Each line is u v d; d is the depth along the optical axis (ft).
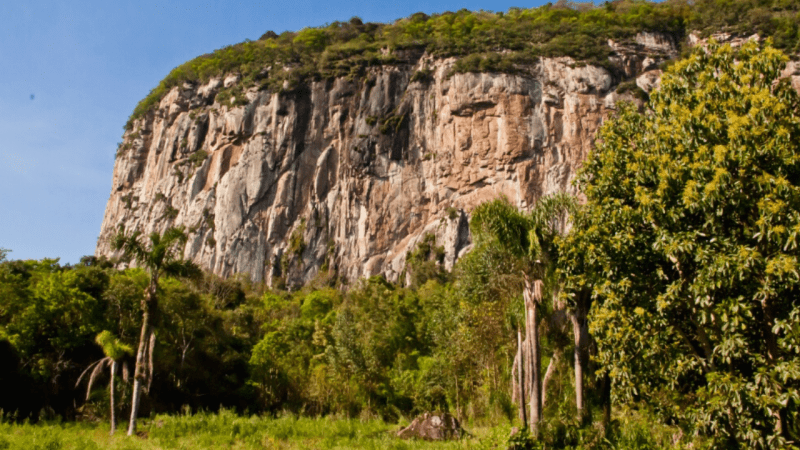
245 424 75.72
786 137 40.70
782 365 38.11
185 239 74.69
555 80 370.32
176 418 79.82
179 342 118.52
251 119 412.36
